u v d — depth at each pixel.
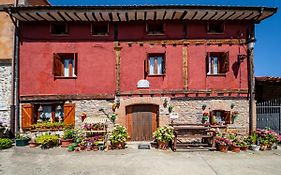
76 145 10.62
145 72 12.39
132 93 12.34
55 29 12.79
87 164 8.38
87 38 12.51
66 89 12.34
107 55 12.48
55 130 12.05
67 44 12.48
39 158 9.12
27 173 7.45
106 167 8.05
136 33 12.52
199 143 11.55
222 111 12.54
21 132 12.12
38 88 12.36
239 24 12.66
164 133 10.62
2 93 12.34
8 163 8.47
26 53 12.45
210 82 12.43
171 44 12.48
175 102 12.32
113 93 12.36
